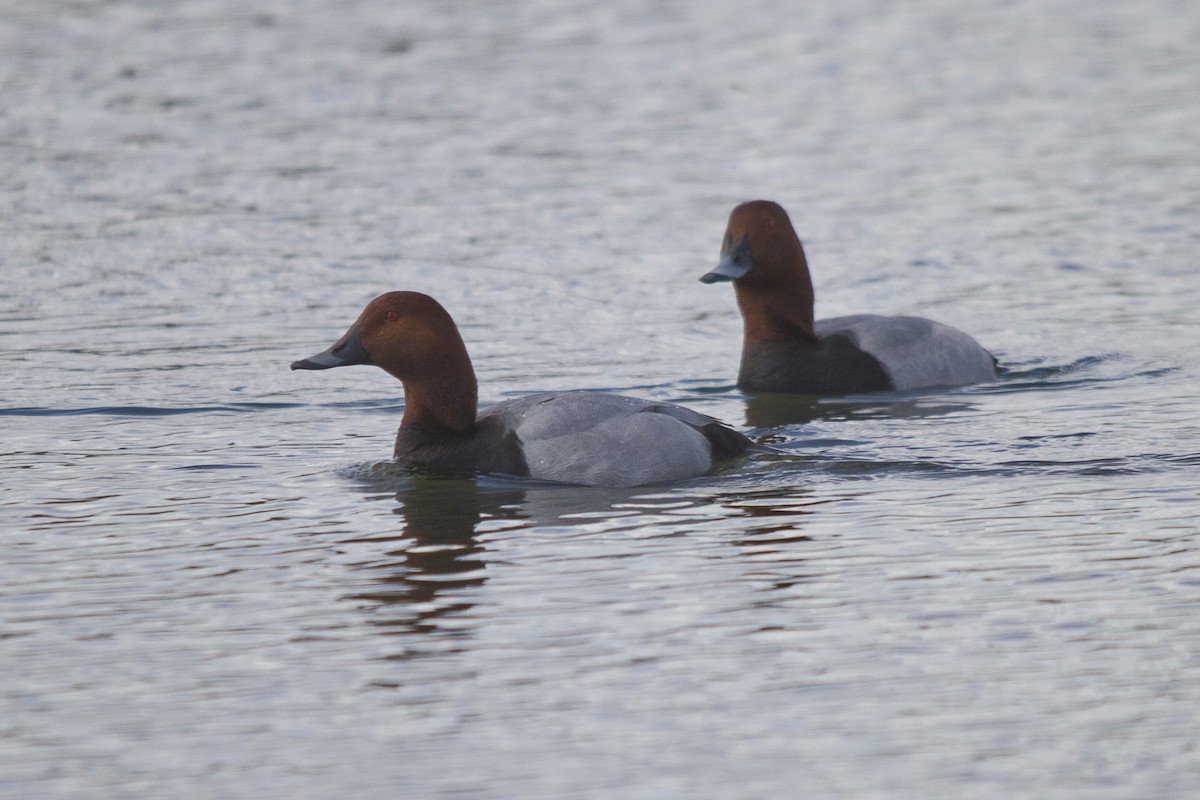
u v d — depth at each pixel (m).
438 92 29.77
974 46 34.75
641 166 24.58
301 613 8.77
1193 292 17.89
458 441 11.95
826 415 13.62
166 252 19.62
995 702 7.45
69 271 18.80
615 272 19.11
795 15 38.12
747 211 14.75
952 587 8.99
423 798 6.64
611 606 8.77
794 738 7.12
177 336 16.30
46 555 9.85
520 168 24.36
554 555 9.73
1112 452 11.98
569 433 11.62
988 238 20.42
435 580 9.29
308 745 7.14
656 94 29.89
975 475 11.45
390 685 7.76
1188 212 21.41
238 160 24.64
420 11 37.91
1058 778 6.73
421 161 24.70
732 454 12.03
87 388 14.44
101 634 8.49
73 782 6.85
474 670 7.92
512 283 18.58
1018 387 14.58
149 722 7.41
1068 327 16.70
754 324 14.98
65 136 26.06
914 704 7.45
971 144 26.02
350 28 35.78
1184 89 30.00
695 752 7.01
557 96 29.56
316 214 21.58
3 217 21.19
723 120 27.83
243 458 12.27
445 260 19.48
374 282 18.50
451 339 11.98
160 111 27.95
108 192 22.62
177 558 9.78
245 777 6.86
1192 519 10.16
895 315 15.89
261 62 32.19
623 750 7.04
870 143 26.16
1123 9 39.06
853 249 20.06
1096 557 9.46
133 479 11.65
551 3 39.12
